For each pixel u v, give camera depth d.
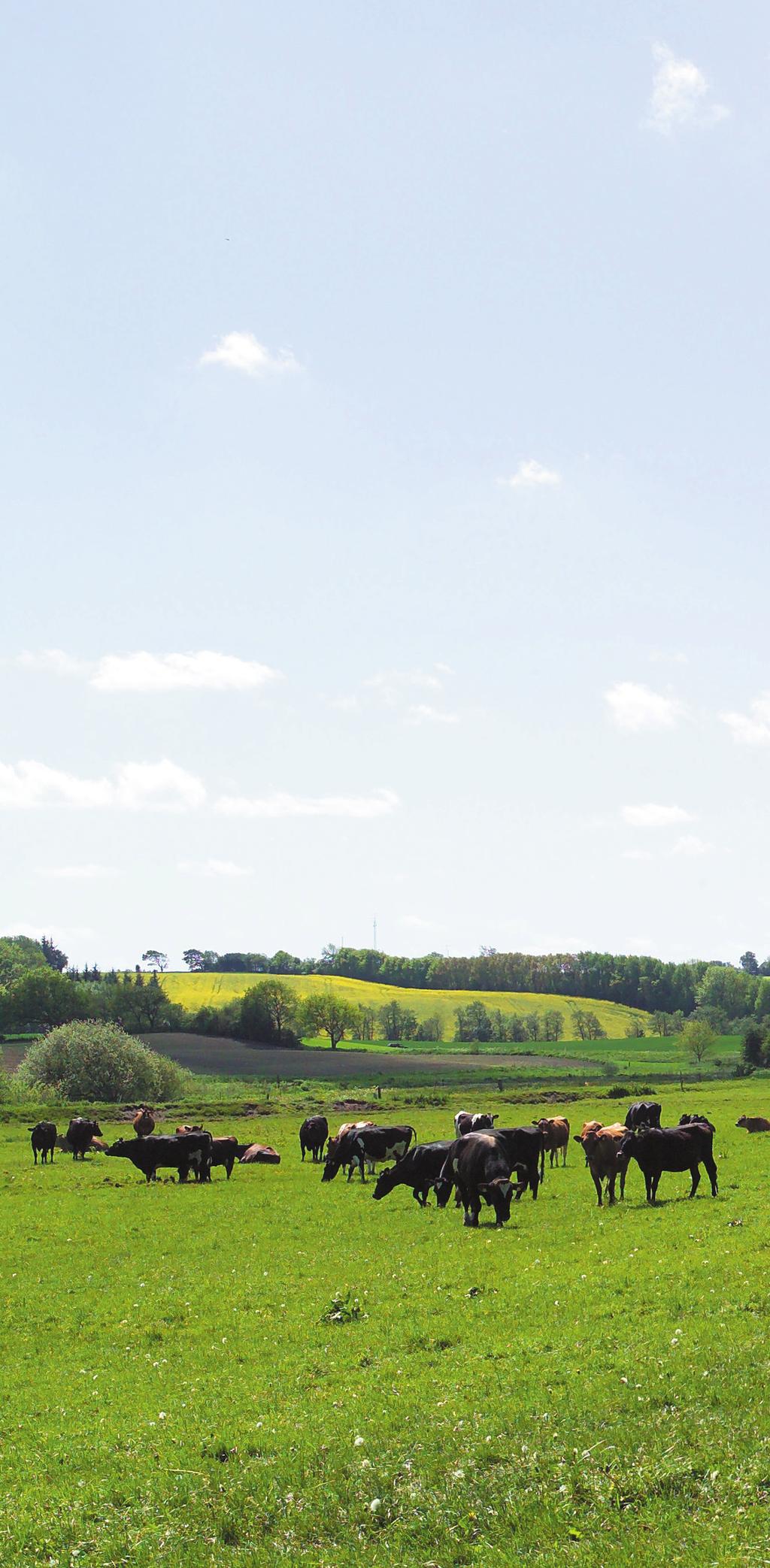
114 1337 21.62
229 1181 45.53
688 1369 14.95
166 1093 98.12
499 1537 11.68
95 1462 14.98
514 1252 25.66
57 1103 88.06
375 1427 14.66
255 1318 21.86
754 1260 21.53
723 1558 10.51
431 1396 15.54
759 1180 34.75
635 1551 10.88
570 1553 11.02
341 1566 11.62
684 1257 22.55
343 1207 36.22
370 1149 44.69
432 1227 30.80
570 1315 18.97
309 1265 26.72
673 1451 12.67
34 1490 14.28
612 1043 198.38
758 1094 91.94
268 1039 181.88
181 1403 16.91
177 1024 189.00
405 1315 20.64
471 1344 18.05
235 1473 13.95
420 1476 13.12
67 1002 186.25
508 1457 13.16
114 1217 36.78
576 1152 50.72
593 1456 12.83
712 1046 167.75
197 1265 28.03
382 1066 142.25
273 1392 16.88
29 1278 27.86
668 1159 31.20
